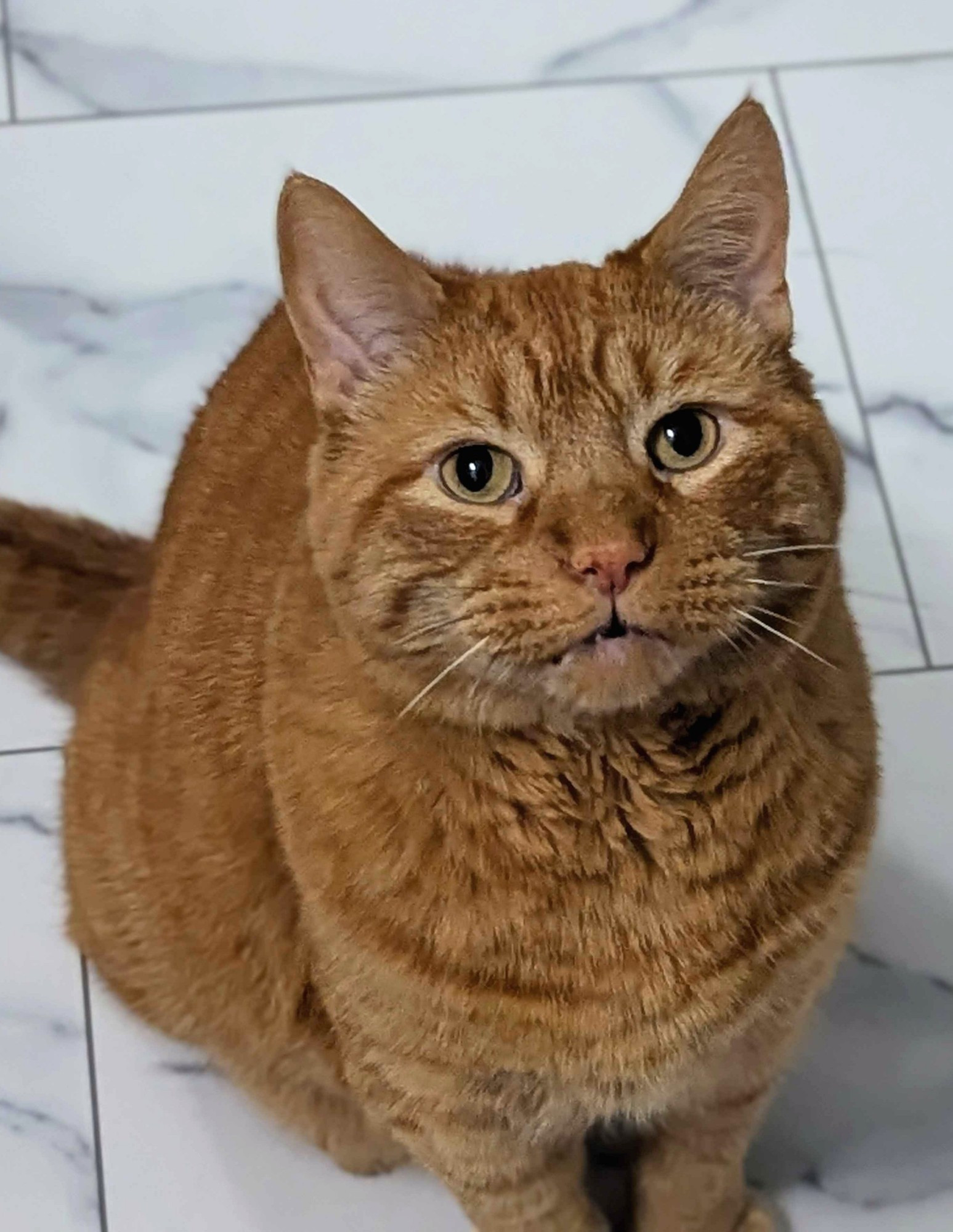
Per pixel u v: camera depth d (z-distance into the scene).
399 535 0.89
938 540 1.63
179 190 1.86
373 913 0.97
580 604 0.85
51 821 1.53
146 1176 1.38
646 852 0.95
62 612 1.42
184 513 1.24
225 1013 1.28
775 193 0.93
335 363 0.94
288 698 1.01
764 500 0.90
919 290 1.78
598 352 0.89
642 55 1.93
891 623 1.59
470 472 0.89
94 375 1.76
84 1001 1.45
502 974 0.96
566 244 1.82
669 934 0.97
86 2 1.95
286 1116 1.37
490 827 0.94
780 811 0.97
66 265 1.82
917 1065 1.42
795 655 0.96
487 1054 1.00
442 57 1.93
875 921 1.47
